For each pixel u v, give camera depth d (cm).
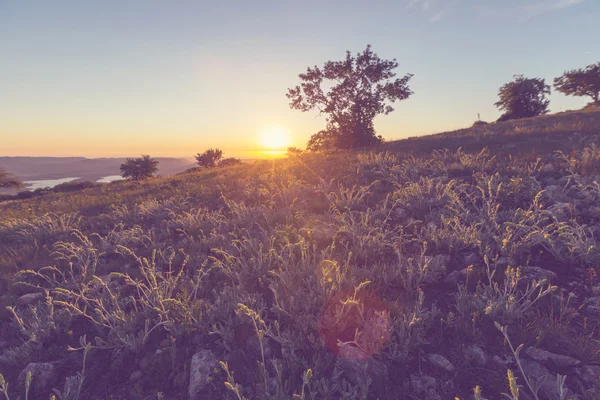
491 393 274
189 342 379
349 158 1491
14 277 589
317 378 301
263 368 298
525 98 6031
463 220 594
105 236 805
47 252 734
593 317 333
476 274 436
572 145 1096
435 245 535
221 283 499
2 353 399
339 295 413
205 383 316
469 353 310
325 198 860
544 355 294
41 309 463
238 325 393
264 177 1219
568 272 418
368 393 286
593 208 547
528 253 474
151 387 328
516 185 657
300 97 3850
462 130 2664
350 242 594
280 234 594
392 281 448
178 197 1152
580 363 283
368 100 3644
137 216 973
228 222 770
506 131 1881
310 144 3922
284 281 443
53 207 1395
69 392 317
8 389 342
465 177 888
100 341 377
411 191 753
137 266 612
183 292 454
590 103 5541
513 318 340
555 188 664
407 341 313
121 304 466
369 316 371
